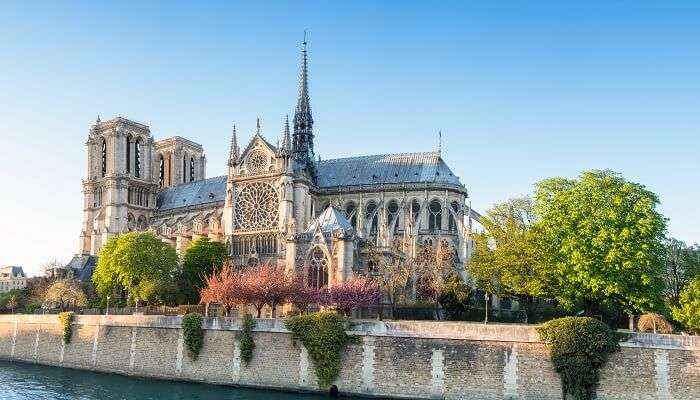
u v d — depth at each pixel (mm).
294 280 94062
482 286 93062
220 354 80500
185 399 71125
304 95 159750
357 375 71750
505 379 66125
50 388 79062
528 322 91125
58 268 155875
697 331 69562
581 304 87312
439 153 148875
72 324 99500
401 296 103438
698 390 60219
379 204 144500
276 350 76688
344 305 91750
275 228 132125
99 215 173125
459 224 134625
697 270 94375
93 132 181375
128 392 75750
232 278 95062
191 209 167000
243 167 138875
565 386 63625
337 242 105688
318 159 160875
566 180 82062
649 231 72812
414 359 69812
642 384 61969
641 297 71938
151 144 183875
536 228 84125
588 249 73750
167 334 85812
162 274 120688
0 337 111750
